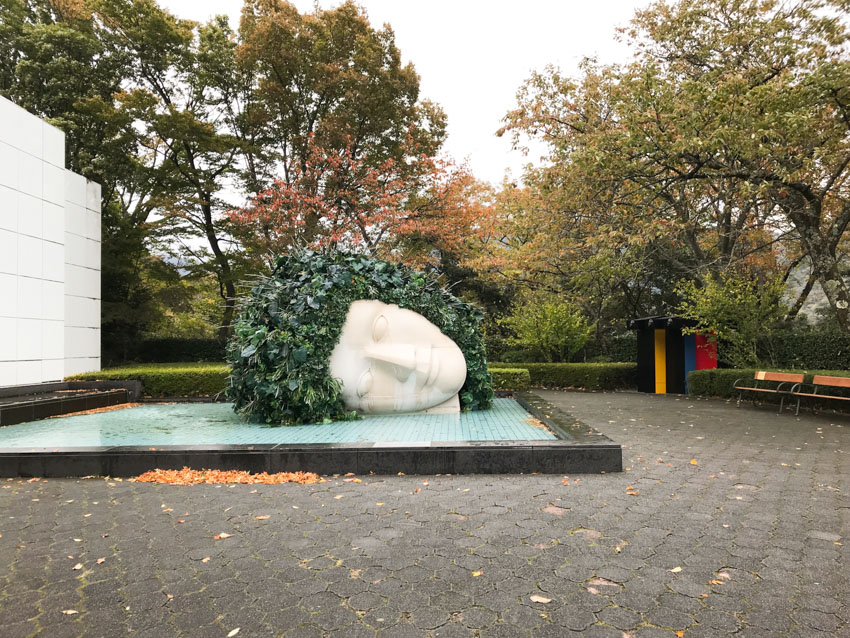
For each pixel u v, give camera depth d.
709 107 9.73
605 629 2.52
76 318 14.73
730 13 13.19
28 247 12.35
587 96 14.92
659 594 2.86
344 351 8.48
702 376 14.47
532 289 20.11
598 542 3.61
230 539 3.72
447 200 19.38
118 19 20.09
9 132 11.84
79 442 6.86
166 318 26.81
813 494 4.75
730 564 3.24
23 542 3.71
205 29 22.14
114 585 3.01
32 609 2.74
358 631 2.52
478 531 3.82
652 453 6.62
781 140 10.38
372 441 6.22
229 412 10.12
